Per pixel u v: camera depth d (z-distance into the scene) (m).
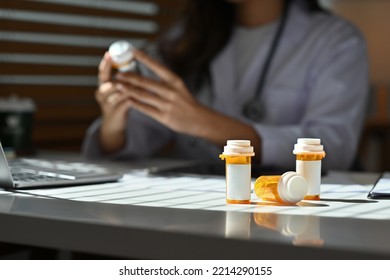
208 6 1.70
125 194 0.91
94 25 2.33
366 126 3.12
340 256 0.56
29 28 2.12
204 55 1.71
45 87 2.19
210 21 1.71
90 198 0.87
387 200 0.85
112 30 2.39
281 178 0.81
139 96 1.35
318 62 1.64
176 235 0.63
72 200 0.85
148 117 1.69
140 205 0.80
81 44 2.30
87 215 0.72
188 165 1.32
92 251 0.68
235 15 1.75
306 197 0.85
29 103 1.67
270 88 1.66
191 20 1.72
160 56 1.79
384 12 3.93
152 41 2.53
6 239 0.74
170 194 0.91
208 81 1.73
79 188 0.98
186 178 1.12
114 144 1.59
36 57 2.17
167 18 2.61
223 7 1.71
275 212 0.75
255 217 0.71
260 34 1.73
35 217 0.72
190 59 1.72
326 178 1.13
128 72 1.35
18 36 2.11
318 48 1.66
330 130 1.50
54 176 1.05
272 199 0.83
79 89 2.31
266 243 0.58
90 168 1.30
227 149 0.83
